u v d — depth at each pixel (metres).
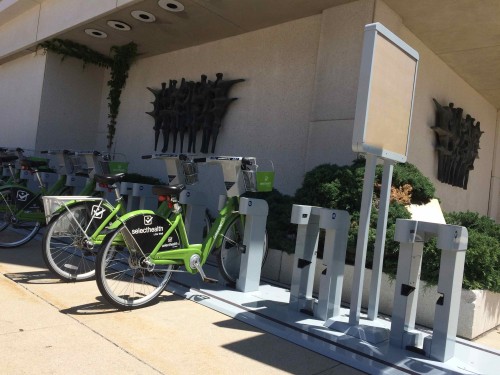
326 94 6.22
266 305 4.14
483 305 3.98
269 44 7.35
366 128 3.22
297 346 3.28
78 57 10.04
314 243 4.15
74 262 4.71
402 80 3.63
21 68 10.83
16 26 10.38
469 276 4.04
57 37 9.26
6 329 3.05
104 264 3.58
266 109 7.25
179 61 8.98
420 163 7.64
